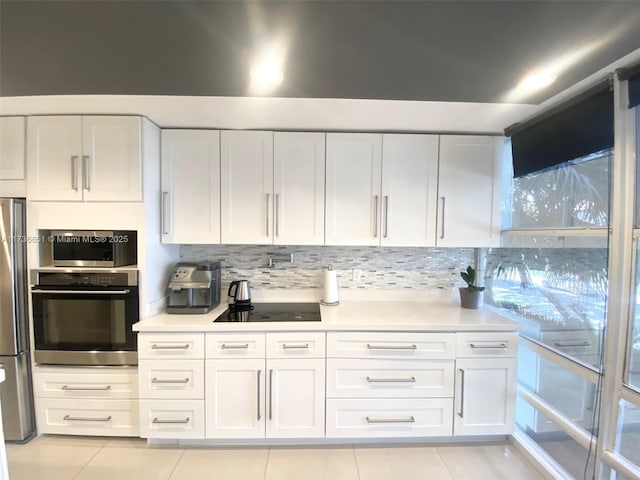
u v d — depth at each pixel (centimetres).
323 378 192
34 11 85
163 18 89
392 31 94
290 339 191
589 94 150
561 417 174
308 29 94
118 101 169
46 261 200
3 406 192
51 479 170
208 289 215
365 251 251
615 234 141
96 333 195
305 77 123
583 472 161
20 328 192
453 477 174
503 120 195
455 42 100
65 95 154
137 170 190
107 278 193
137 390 195
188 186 212
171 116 192
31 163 190
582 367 161
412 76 123
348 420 193
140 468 178
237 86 131
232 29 93
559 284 181
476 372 194
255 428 192
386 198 217
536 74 121
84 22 90
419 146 217
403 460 186
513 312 222
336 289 239
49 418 197
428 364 193
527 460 187
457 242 220
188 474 174
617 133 138
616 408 144
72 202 192
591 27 91
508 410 196
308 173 215
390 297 251
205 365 190
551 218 189
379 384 193
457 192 219
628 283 140
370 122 200
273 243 215
